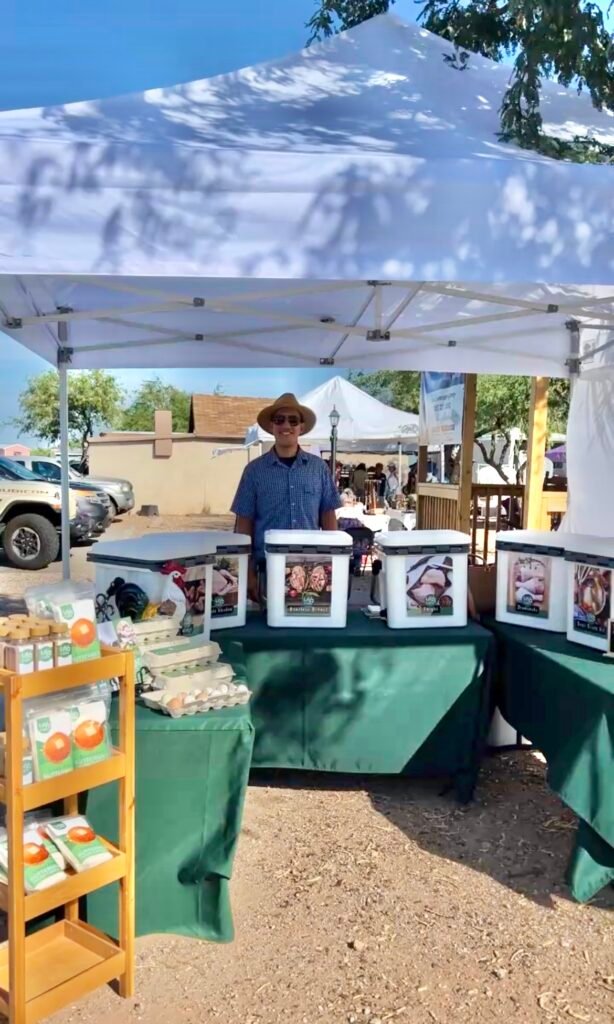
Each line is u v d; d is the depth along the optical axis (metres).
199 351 4.94
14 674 1.68
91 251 1.94
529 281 2.05
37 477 10.48
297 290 3.34
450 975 2.12
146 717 2.17
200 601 2.79
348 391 12.43
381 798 3.21
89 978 1.92
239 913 2.39
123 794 1.93
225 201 1.96
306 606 3.02
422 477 7.51
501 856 2.74
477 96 2.96
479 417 14.12
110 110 2.54
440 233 2.01
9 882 1.71
